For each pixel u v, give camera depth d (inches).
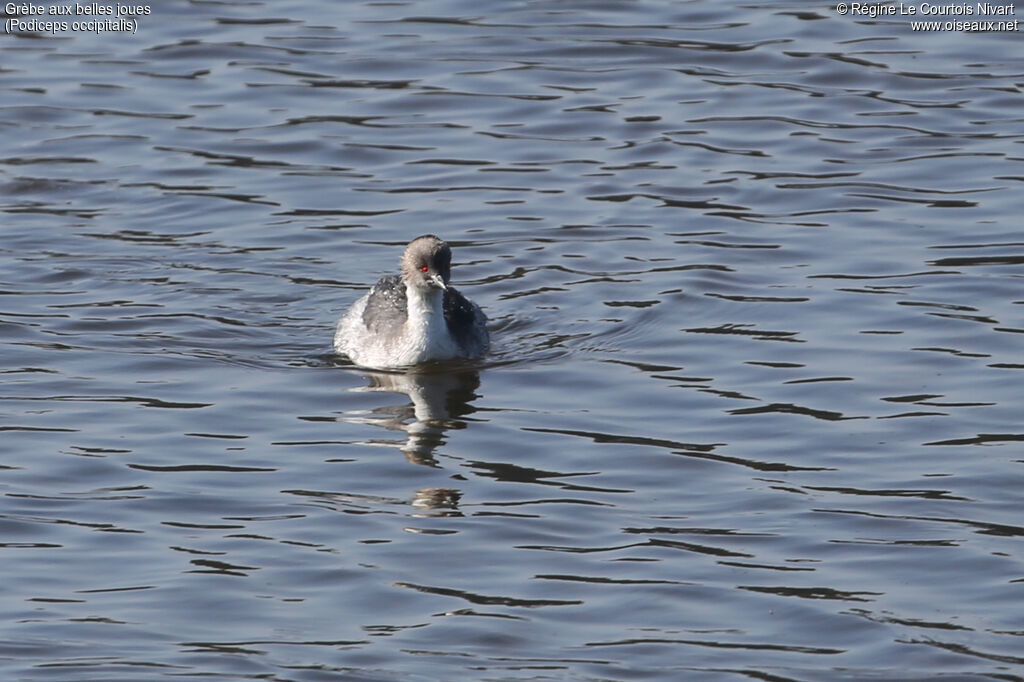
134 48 1128.8
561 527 563.8
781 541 551.5
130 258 839.7
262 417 665.0
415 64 1101.1
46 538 553.0
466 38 1146.7
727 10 1200.2
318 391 695.1
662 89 1062.4
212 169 951.6
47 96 1046.4
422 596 516.7
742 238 854.5
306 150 979.3
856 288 788.0
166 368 714.8
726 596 515.2
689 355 724.0
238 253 848.9
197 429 649.6
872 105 1030.4
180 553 544.7
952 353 710.5
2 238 858.1
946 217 871.1
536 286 809.5
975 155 954.1
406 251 727.7
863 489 588.4
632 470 609.6
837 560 537.6
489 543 552.4
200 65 1100.5
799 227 866.8
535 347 743.1
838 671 471.5
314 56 1112.8
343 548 549.0
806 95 1048.2
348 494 592.1
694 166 949.2
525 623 499.8
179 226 880.9
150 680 463.5
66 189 924.0
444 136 999.0
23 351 725.3
